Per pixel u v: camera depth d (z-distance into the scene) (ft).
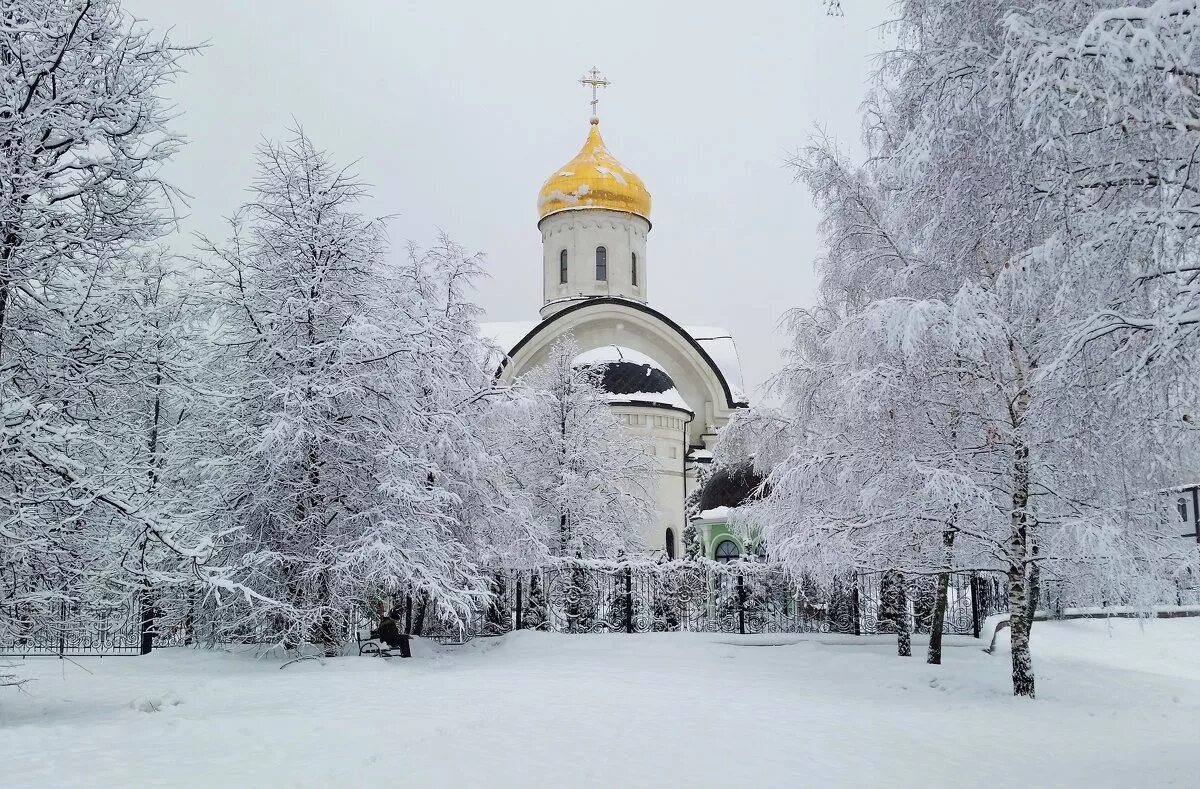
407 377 70.18
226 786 26.32
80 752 31.27
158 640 80.59
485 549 78.38
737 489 106.22
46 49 43.73
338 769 28.73
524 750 32.45
